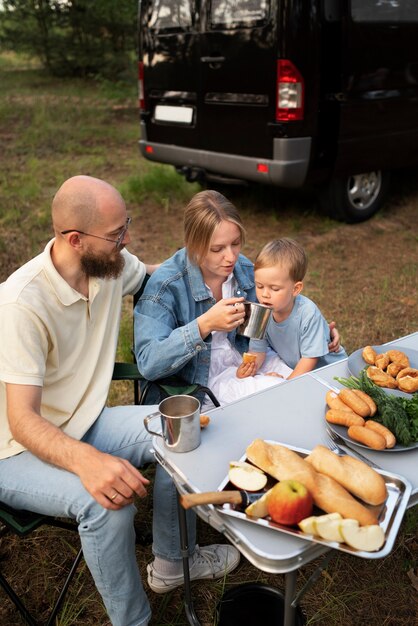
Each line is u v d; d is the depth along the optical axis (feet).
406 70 16.61
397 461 4.94
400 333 12.55
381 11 15.47
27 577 7.23
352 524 3.90
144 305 7.14
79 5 46.52
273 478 4.62
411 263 15.81
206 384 7.34
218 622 5.85
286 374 7.81
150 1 17.40
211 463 4.90
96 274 6.25
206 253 6.95
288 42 14.11
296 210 19.33
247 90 15.28
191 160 17.48
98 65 47.65
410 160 17.95
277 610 5.82
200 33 16.02
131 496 5.28
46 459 5.52
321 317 7.66
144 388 7.14
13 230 18.17
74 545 7.68
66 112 35.47
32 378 5.68
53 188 22.21
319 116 15.12
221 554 7.03
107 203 5.97
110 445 6.49
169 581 6.68
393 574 7.19
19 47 48.78
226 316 6.18
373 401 5.39
